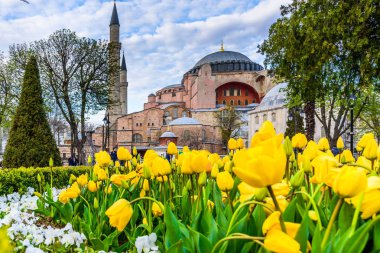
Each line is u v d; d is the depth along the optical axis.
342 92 15.00
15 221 3.47
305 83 15.23
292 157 3.14
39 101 12.41
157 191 3.37
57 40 29.17
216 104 94.88
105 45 30.61
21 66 28.84
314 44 14.22
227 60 105.81
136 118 88.38
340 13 13.22
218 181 2.09
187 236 1.96
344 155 2.95
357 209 1.37
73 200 3.92
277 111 63.16
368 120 29.86
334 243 1.45
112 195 3.42
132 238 2.52
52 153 12.30
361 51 13.48
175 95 106.12
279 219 1.35
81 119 30.56
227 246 1.69
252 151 1.22
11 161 11.77
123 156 3.64
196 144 75.12
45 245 2.83
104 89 31.09
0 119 30.91
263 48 17.27
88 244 2.99
